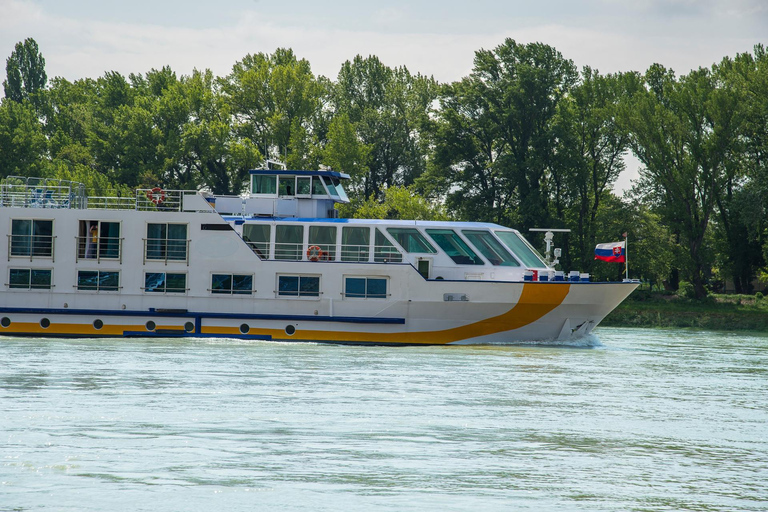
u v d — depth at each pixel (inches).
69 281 5113.2
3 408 2918.3
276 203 5467.5
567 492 2089.1
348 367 4052.7
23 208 5137.8
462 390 3462.1
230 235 5064.0
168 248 5088.6
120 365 3973.9
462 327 5012.3
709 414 3056.1
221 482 2111.2
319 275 5017.2
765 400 3376.0
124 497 1985.7
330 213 5585.6
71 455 2325.3
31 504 1927.9
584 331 5187.0
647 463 2363.4
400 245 5118.1
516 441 2586.1
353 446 2484.0
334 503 1969.7
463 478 2186.3
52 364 3973.9
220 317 5054.1
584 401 3280.0
